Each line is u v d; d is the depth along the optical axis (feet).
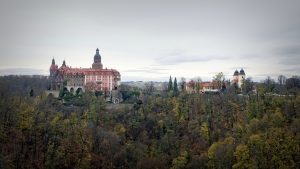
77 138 552.82
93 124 626.23
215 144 545.44
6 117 557.74
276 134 512.22
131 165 550.36
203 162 541.75
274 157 480.23
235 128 604.49
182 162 543.80
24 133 541.75
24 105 604.08
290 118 594.24
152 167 536.01
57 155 513.04
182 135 639.35
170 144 603.26
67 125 592.60
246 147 496.64
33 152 525.34
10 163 477.77
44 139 545.44
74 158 521.65
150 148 599.98
